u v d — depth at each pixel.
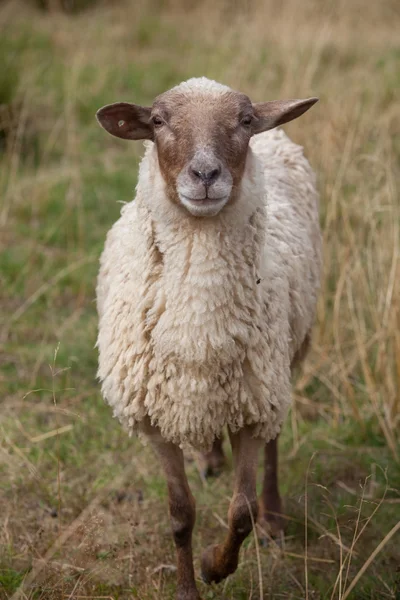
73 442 8.73
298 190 8.13
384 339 9.07
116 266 6.82
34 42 20.69
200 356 5.96
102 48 20.97
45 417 9.16
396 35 22.19
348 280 9.31
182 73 20.00
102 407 9.37
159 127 6.14
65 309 11.34
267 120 6.64
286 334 6.60
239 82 15.41
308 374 9.46
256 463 6.57
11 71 16.30
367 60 19.41
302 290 7.33
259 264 6.16
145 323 6.17
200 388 6.05
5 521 7.45
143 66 20.30
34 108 16.28
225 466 8.57
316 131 11.91
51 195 13.82
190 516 6.55
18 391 9.52
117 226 7.46
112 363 6.48
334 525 7.53
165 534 7.58
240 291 6.03
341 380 9.48
